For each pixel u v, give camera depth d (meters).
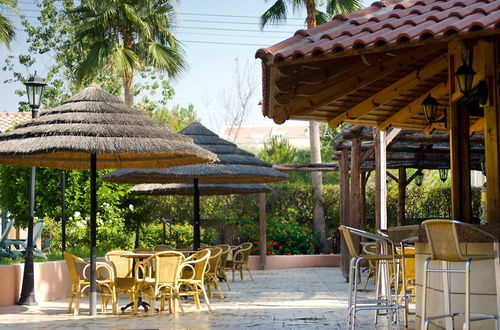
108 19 25.03
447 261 6.21
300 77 7.10
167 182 14.23
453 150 7.55
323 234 22.33
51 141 9.25
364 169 18.95
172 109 33.09
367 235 7.64
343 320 9.05
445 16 6.06
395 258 7.75
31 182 11.32
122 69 24.58
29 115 27.30
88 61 24.88
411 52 7.30
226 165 13.10
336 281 15.66
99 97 10.38
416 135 13.94
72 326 8.83
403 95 10.07
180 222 20.92
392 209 22.36
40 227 14.84
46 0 30.67
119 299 12.72
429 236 6.14
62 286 12.62
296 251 21.31
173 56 25.75
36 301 11.30
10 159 10.73
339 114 9.87
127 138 9.57
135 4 25.66
